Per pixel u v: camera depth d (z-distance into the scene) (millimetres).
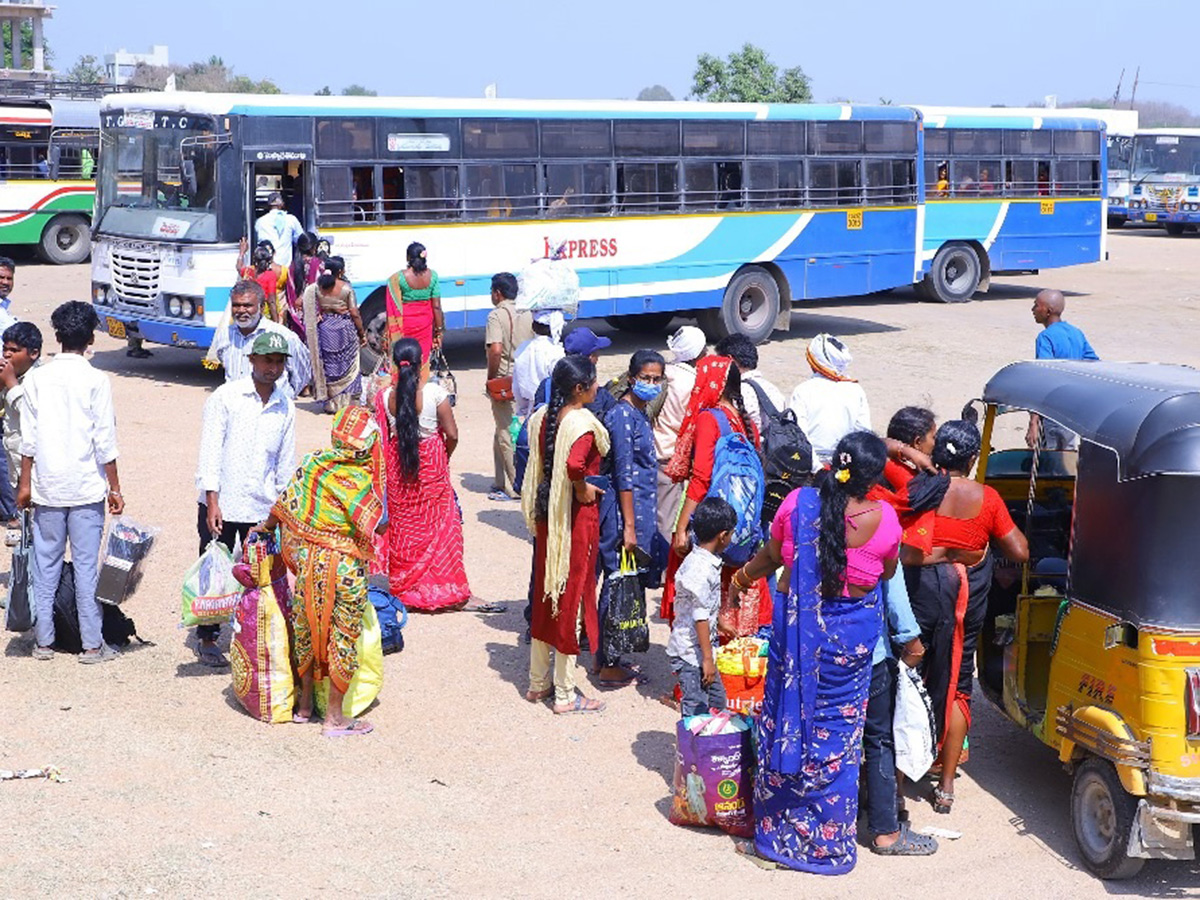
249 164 16453
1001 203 26016
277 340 7395
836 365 8234
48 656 7828
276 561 7062
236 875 5496
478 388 17531
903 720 5992
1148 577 5680
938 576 6172
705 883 5688
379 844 5863
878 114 22750
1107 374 6637
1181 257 36281
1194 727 5613
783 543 5781
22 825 5805
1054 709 6246
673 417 8680
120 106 17297
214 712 7219
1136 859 5730
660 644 8656
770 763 5750
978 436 6332
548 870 5723
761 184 21234
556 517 7203
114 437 7715
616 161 19500
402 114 17469
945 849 6137
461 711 7422
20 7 53219
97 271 17891
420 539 8977
